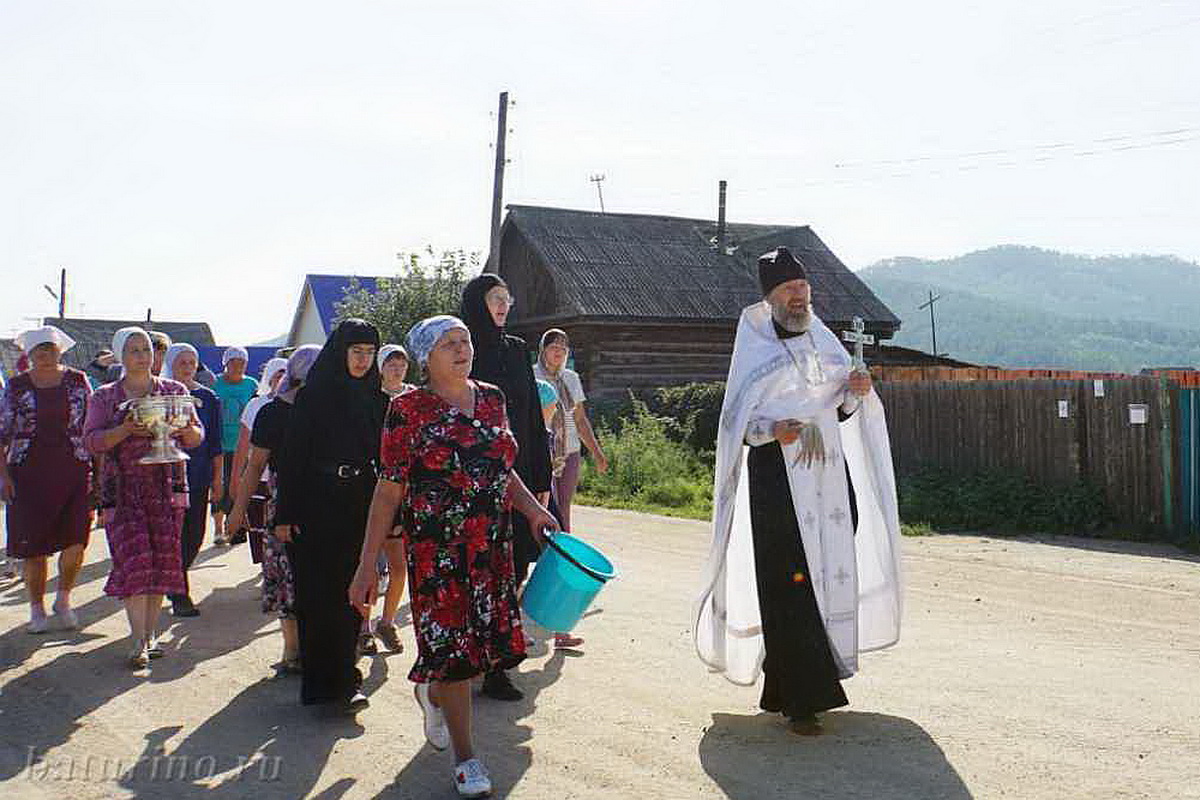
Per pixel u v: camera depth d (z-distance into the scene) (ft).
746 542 20.15
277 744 18.66
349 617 20.40
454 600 16.05
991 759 17.04
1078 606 29.32
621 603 29.91
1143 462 43.42
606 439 67.05
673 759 17.42
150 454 23.91
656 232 108.37
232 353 41.22
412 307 102.83
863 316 98.84
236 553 40.27
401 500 16.57
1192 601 29.99
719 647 20.22
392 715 20.24
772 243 109.50
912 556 38.11
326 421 20.44
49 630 27.43
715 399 71.05
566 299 94.07
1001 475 47.91
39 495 27.02
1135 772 16.38
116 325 195.42
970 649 24.35
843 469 19.54
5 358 84.33
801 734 18.47
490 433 16.56
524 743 18.38
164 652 25.20
